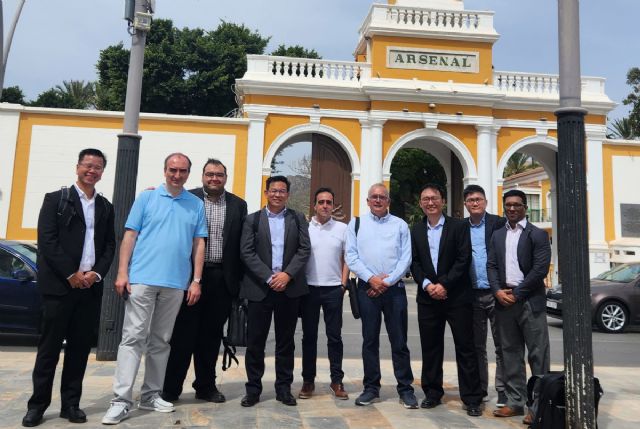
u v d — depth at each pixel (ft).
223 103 109.70
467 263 16.88
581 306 13.38
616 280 41.86
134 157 24.47
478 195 18.78
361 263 17.89
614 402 18.72
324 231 19.17
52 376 14.69
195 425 14.82
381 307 17.95
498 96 63.77
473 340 17.01
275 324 17.69
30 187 57.77
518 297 16.38
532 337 16.51
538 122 66.13
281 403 17.30
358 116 63.82
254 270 17.10
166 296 16.08
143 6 24.75
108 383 19.36
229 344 17.20
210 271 17.54
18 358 23.93
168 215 16.20
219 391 18.89
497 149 65.67
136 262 15.93
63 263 14.44
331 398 18.30
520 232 17.03
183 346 17.39
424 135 64.18
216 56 107.45
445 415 16.53
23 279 26.96
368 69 65.10
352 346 31.07
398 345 17.72
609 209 65.77
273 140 62.49
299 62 64.54
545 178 110.83
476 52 65.67
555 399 13.93
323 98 63.46
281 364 17.54
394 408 17.12
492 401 18.61
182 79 106.93
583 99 66.03
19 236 57.00
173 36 109.50
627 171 66.59
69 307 14.78
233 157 61.41
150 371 16.37
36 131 58.44
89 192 15.64
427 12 65.21
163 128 60.54
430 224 17.94
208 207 17.89
